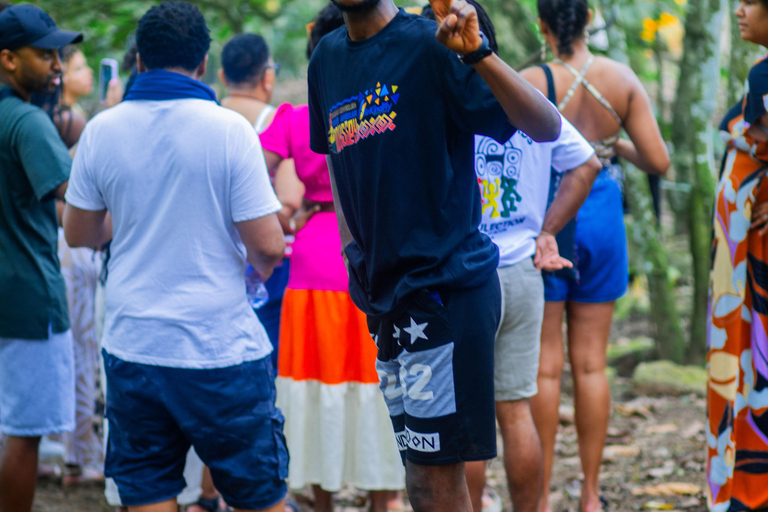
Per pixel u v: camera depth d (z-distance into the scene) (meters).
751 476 4.50
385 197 2.92
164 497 3.72
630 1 8.74
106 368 3.75
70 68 5.95
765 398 4.45
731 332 4.55
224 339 3.67
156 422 3.69
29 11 4.31
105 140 3.66
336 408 4.95
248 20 12.06
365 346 4.93
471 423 3.04
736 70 6.92
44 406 4.31
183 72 3.74
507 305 4.16
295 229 5.04
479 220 3.11
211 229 3.66
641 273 9.17
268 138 5.08
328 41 3.13
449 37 2.58
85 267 5.69
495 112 2.79
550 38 4.87
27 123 4.10
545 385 4.91
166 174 3.60
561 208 4.22
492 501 5.17
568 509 5.23
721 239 4.59
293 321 5.04
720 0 7.57
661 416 6.83
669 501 5.20
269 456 3.79
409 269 2.96
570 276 4.68
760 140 4.29
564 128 4.15
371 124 2.92
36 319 4.25
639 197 7.66
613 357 8.52
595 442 5.04
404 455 3.29
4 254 4.21
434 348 2.97
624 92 4.83
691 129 7.66
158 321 3.61
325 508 5.21
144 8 11.05
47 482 5.93
